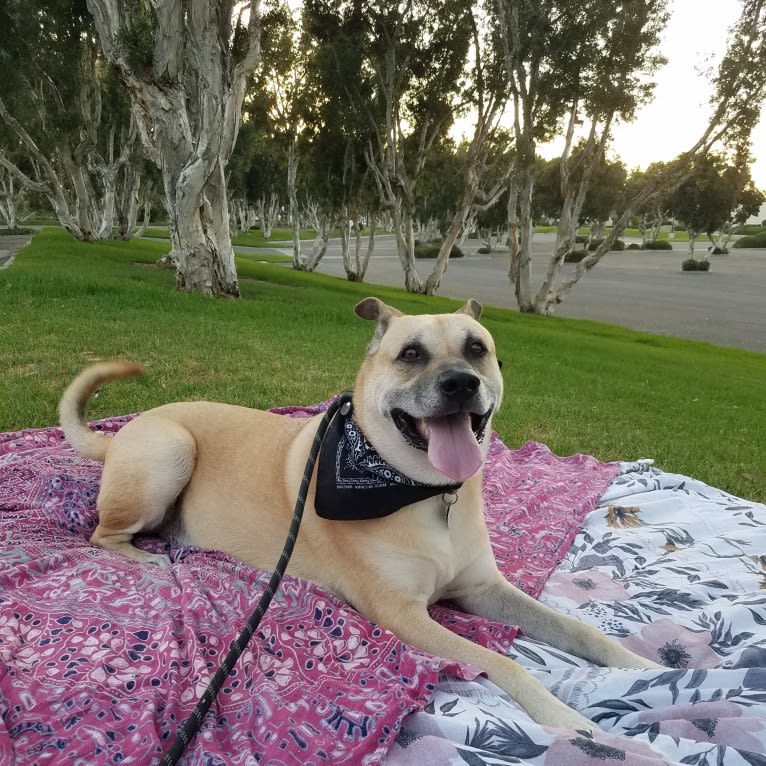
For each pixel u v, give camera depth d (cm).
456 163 1007
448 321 79
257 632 69
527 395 223
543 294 604
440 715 60
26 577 76
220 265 370
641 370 327
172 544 93
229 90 342
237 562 83
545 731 56
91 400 157
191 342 235
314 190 826
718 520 111
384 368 77
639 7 475
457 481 70
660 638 78
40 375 175
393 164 674
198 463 91
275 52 654
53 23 684
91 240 814
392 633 70
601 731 59
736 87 489
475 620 77
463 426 72
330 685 62
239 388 180
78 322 249
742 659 70
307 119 757
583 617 82
